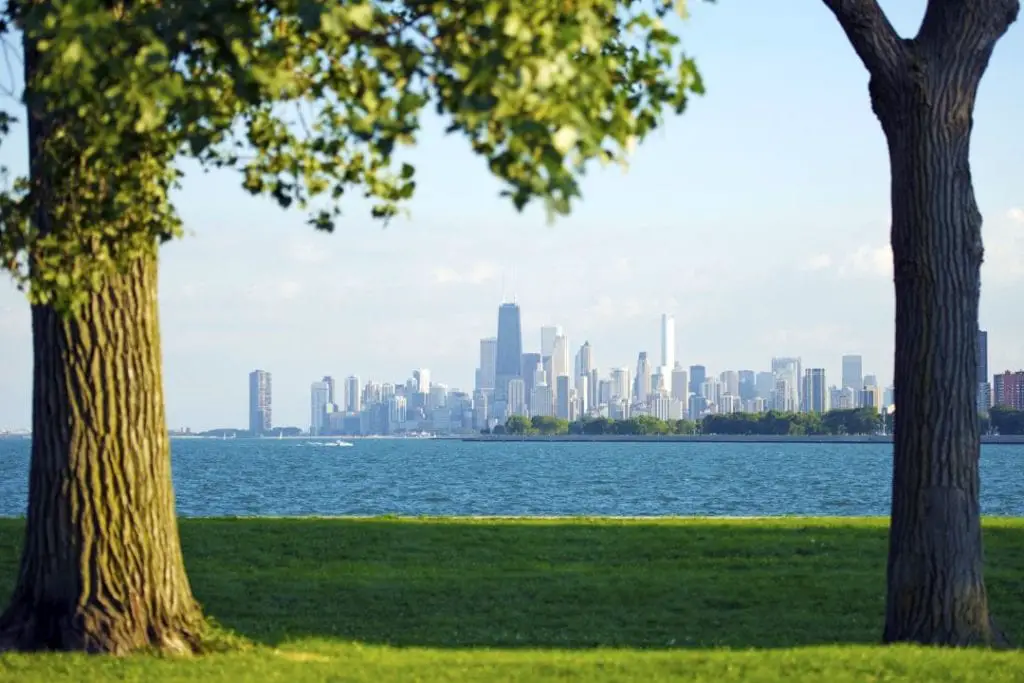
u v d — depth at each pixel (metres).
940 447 13.04
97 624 11.84
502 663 12.25
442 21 7.99
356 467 139.75
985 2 12.92
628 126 7.51
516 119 6.86
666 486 89.31
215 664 11.63
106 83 8.26
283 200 10.88
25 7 10.60
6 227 10.71
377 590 18.12
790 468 134.88
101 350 11.86
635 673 11.55
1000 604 17.45
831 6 13.05
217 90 9.35
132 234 10.67
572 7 7.62
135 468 12.02
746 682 11.12
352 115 7.64
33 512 12.00
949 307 12.96
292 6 8.43
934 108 12.93
